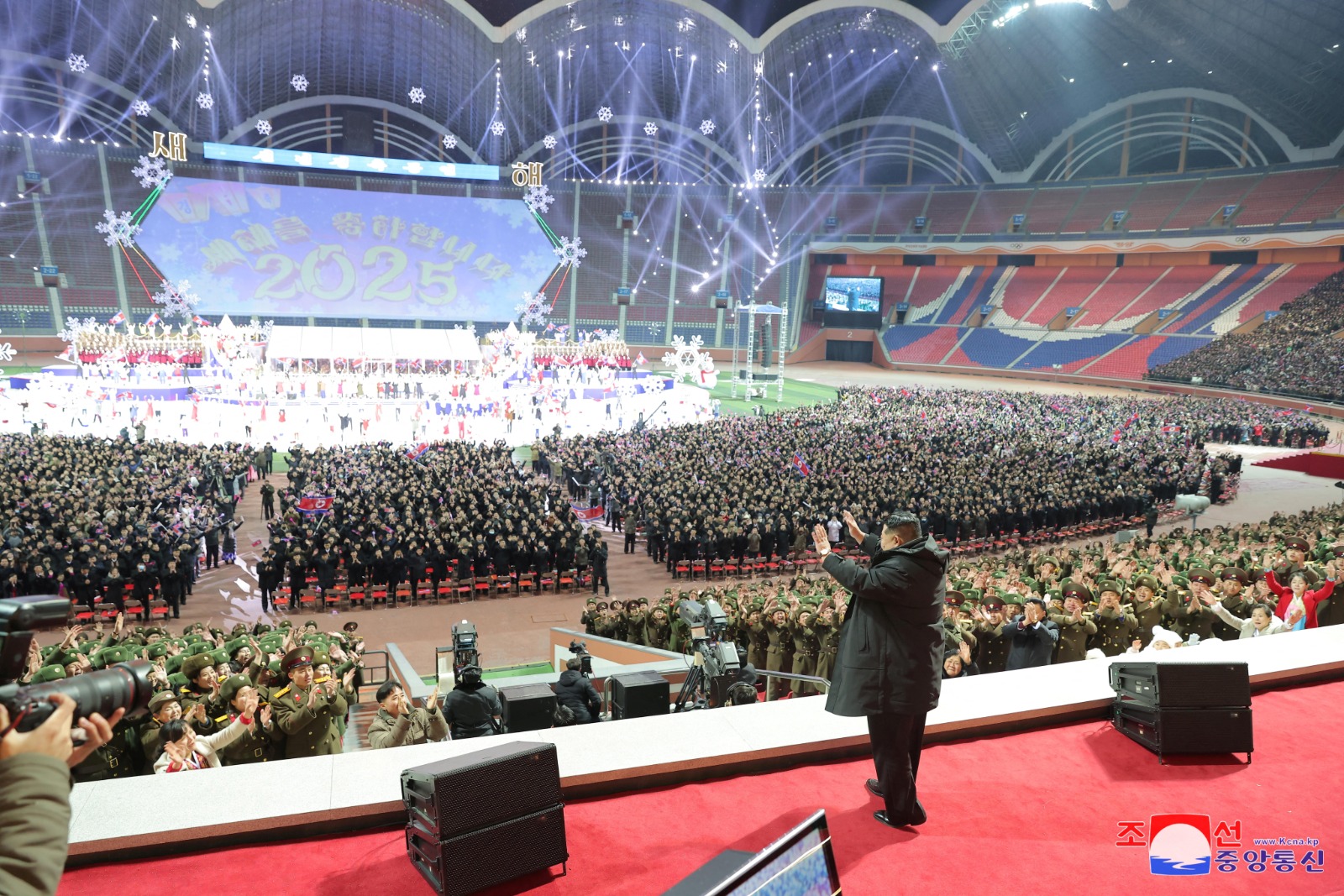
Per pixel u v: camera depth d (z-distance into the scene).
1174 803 5.22
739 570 29.48
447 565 26.30
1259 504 42.34
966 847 4.66
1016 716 6.19
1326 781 5.52
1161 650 7.30
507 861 4.16
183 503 29.70
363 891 4.17
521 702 7.64
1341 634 7.86
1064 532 35.09
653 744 5.46
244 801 4.67
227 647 12.76
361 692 15.70
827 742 5.62
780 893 2.93
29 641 2.12
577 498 40.56
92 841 4.28
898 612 4.79
